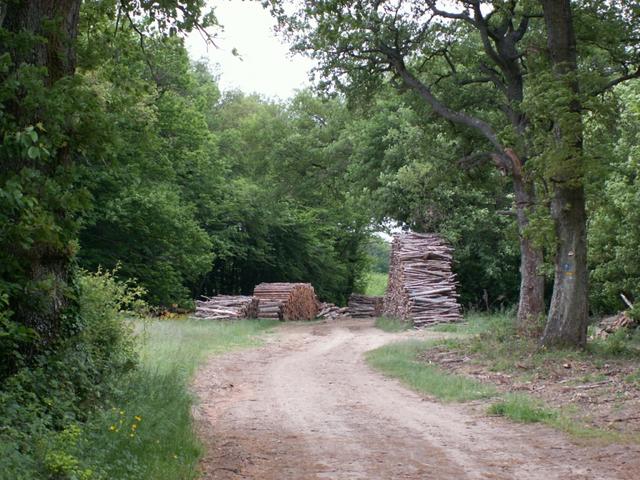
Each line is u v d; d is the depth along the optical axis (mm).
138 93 13352
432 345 22828
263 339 27141
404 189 39000
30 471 6055
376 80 26234
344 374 17812
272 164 48250
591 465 8523
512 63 24500
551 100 17125
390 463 8695
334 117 49469
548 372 16172
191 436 9312
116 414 8805
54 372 9273
